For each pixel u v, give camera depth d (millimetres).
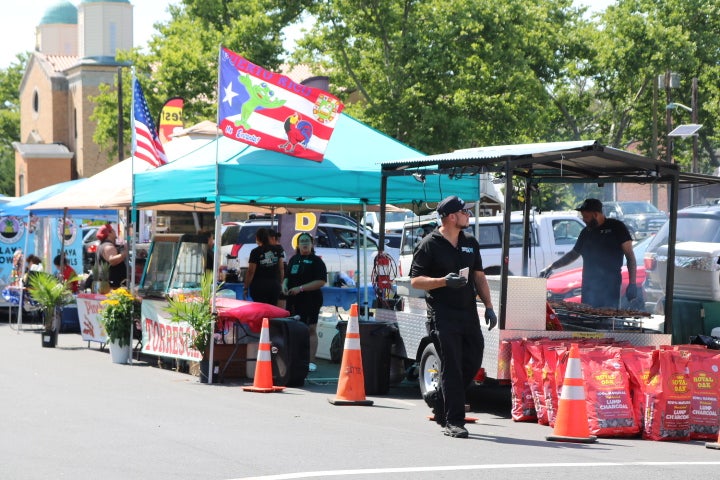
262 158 13711
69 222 24688
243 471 7441
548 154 11203
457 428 9398
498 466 7801
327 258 27453
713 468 8023
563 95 56625
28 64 85125
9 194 91250
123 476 7242
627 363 9945
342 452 8344
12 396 11688
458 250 9430
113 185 17344
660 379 9734
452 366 9406
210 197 13531
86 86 76125
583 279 13289
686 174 11883
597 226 13234
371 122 43344
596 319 11648
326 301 18672
